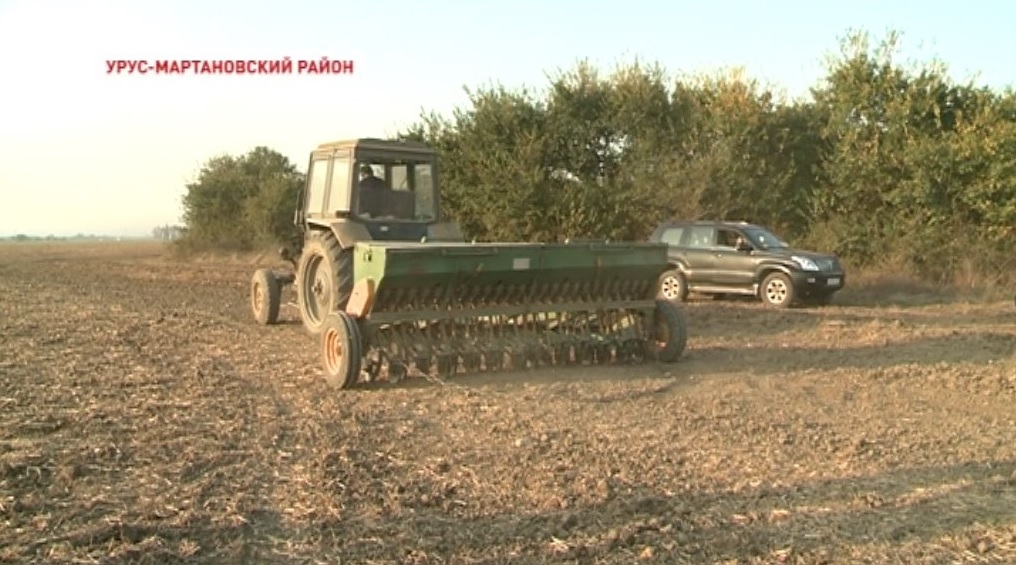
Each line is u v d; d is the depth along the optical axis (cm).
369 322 946
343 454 698
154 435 738
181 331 1394
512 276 995
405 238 1217
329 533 534
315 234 1262
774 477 657
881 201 2430
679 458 705
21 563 478
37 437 723
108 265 3684
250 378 1012
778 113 2608
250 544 513
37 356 1111
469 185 2533
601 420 834
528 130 2520
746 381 1041
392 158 1228
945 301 1997
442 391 944
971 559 507
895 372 1105
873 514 578
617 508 581
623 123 2558
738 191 2472
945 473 673
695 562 499
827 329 1505
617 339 1109
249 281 2678
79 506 564
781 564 498
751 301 2019
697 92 2672
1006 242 2239
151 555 491
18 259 4425
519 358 1040
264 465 668
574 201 2425
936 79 2431
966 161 2234
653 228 2478
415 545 516
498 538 529
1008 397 973
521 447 729
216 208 4406
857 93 2459
